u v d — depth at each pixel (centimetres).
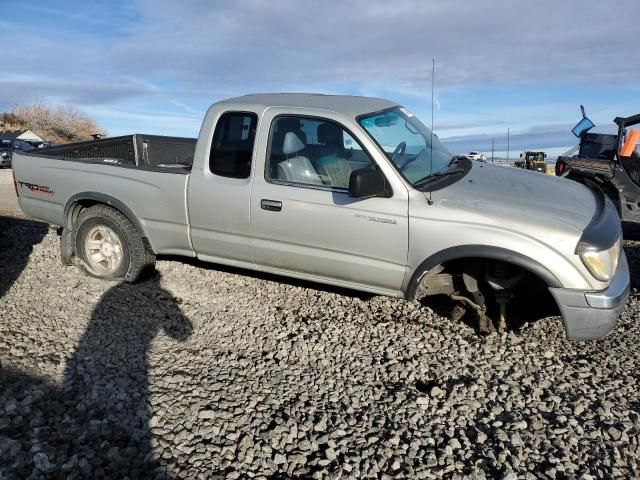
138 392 321
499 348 388
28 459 258
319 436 288
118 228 491
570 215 364
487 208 367
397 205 381
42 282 501
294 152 421
